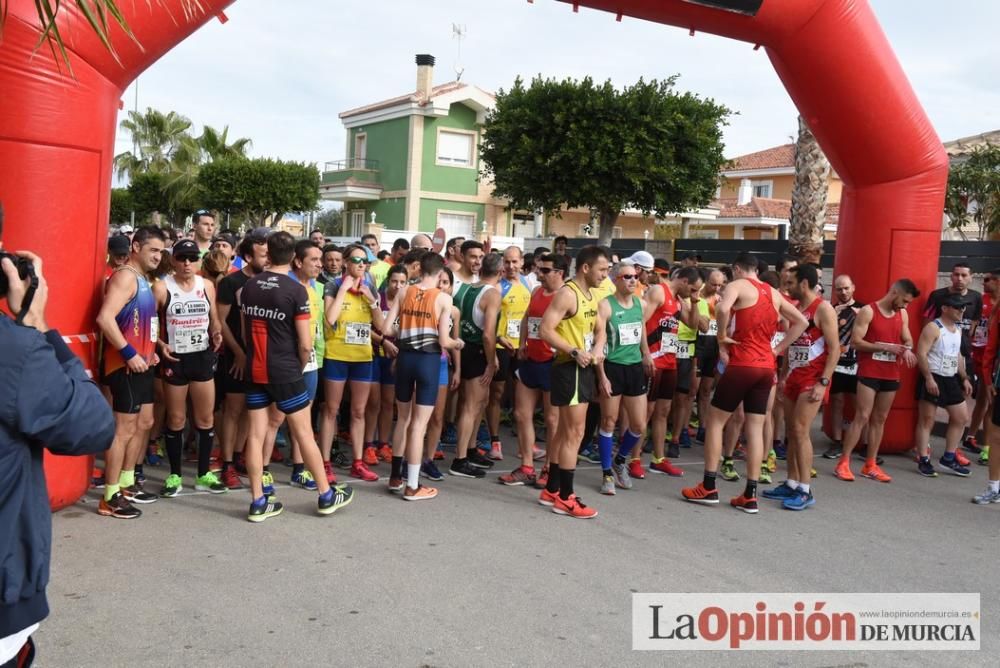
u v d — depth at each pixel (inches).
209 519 210.7
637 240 712.4
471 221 1306.6
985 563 202.7
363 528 208.2
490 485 260.7
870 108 299.0
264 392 208.5
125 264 207.2
